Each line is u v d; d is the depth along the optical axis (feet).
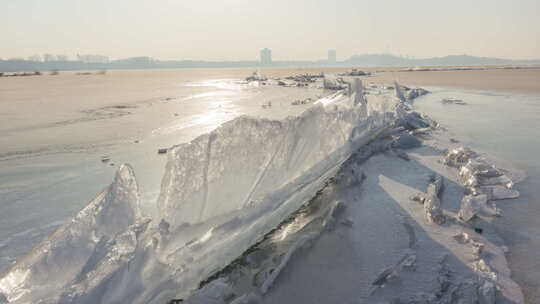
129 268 6.54
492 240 10.84
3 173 19.52
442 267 9.18
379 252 9.99
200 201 8.56
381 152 21.85
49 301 5.68
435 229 11.46
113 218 7.14
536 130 29.32
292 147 11.74
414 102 53.47
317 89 86.33
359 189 15.17
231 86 107.86
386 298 7.99
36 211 14.23
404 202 13.73
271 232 11.25
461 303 7.74
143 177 18.21
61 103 60.80
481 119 35.73
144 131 32.76
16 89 105.19
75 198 15.71
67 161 22.12
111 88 106.83
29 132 32.78
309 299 8.00
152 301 6.82
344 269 9.14
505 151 22.20
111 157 23.12
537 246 10.45
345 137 17.88
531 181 16.35
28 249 11.05
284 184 11.74
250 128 9.70
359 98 24.23
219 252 8.62
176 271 7.41
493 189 15.19
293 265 9.34
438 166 18.98
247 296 7.86
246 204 10.02
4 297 5.87
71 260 6.54
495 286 8.32
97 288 6.03
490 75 158.20
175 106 53.31
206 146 8.56
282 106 48.19
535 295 8.15
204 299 7.66
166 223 7.64
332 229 11.35
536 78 126.11
